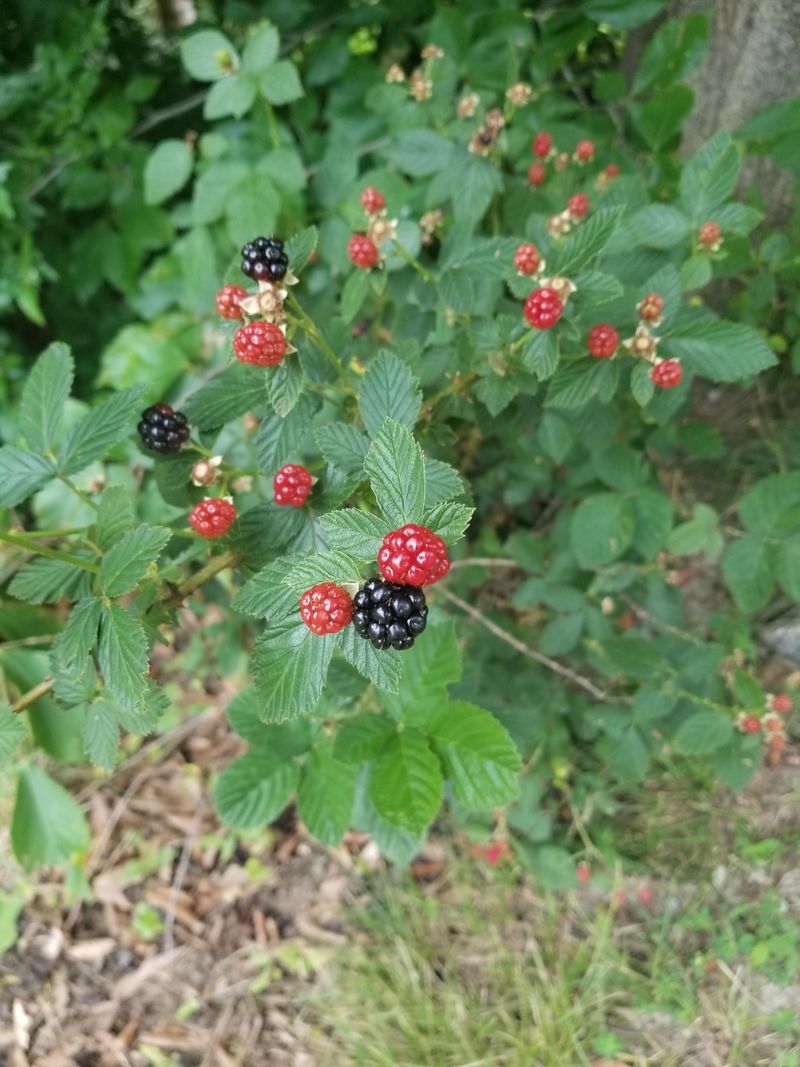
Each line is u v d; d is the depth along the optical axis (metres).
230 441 0.40
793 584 0.35
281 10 0.45
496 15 0.38
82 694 0.23
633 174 0.34
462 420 0.37
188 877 0.46
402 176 0.42
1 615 0.37
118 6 0.53
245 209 0.40
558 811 0.44
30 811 0.41
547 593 0.39
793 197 0.37
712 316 0.28
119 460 0.44
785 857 0.41
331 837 0.29
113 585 0.20
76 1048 0.41
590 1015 0.39
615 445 0.36
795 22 0.35
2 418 0.51
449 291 0.29
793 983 0.38
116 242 0.51
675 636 0.40
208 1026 0.41
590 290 0.24
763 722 0.33
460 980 0.41
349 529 0.17
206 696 0.52
